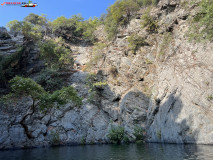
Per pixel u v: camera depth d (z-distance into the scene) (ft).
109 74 99.45
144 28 102.83
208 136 47.09
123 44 108.78
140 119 76.18
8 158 38.01
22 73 104.22
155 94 74.74
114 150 46.26
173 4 87.45
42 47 113.19
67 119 78.84
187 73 61.31
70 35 162.20
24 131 70.18
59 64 112.27
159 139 64.08
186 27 73.15
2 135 66.23
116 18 126.72
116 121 82.89
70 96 59.77
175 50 73.41
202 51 59.52
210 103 50.31
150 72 85.97
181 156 30.81
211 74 53.11
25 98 77.41
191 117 53.47
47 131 74.13
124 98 84.64
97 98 91.66
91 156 36.94
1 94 85.66
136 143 67.56
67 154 41.63
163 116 64.75
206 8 46.37
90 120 81.41
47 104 57.11
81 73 105.19
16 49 105.70
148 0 123.34
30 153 46.85
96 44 132.57
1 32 114.73
